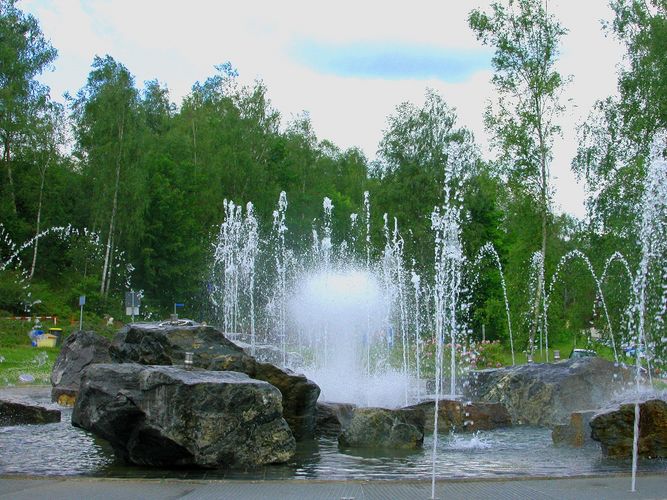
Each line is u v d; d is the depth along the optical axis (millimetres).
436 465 9875
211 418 9281
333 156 85938
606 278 28938
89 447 11125
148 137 54125
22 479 8430
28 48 51031
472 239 47250
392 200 49750
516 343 35688
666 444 10453
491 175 34312
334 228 60406
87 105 51500
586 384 14922
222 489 7910
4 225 50281
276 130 65375
